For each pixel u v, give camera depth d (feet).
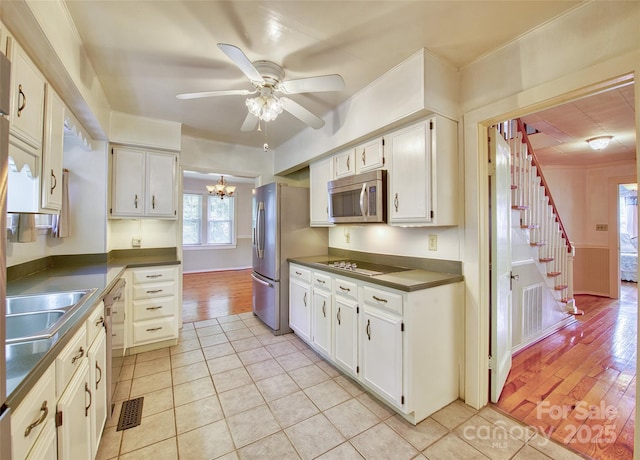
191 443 5.27
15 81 4.00
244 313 13.15
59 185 5.58
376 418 5.97
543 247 10.79
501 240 6.85
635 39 4.24
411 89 6.24
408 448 5.15
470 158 6.41
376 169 7.68
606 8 4.49
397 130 7.09
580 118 9.27
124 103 8.56
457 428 5.67
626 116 9.14
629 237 21.54
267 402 6.50
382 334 6.23
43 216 7.68
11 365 2.71
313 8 4.82
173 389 7.02
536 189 10.36
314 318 8.87
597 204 16.07
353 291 7.15
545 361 8.54
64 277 6.70
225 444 5.25
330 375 7.69
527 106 5.48
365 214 7.55
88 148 8.69
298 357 8.77
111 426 5.69
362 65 6.54
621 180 15.30
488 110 6.07
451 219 6.53
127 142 9.27
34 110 4.59
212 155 12.07
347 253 10.53
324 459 4.92
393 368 5.96
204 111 9.09
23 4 3.52
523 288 9.33
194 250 23.66
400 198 6.99
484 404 6.38
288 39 5.63
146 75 6.95
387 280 6.17
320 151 9.61
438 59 6.24
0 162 2.06
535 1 4.66
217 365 8.26
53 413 3.15
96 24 5.16
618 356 8.85
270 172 13.55
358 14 4.97
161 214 10.04
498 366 6.56
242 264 25.72
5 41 3.83
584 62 4.72
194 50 5.96
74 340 3.81
